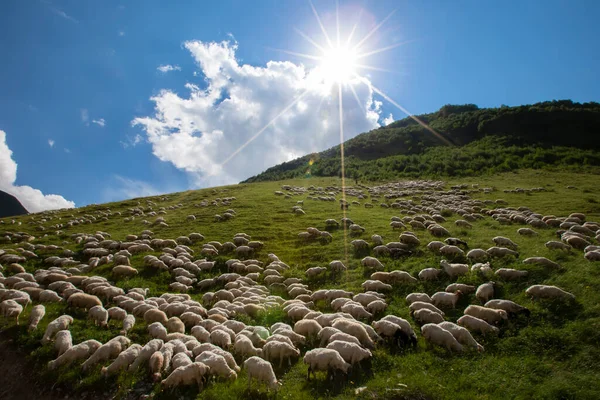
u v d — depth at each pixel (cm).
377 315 1548
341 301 1625
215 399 1008
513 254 1917
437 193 4781
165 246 2806
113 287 1802
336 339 1225
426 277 1814
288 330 1343
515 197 4069
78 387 1098
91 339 1276
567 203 3472
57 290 1831
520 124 8919
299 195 4988
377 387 1044
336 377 1113
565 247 1912
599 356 1066
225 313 1580
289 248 2689
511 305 1388
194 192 5897
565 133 8162
